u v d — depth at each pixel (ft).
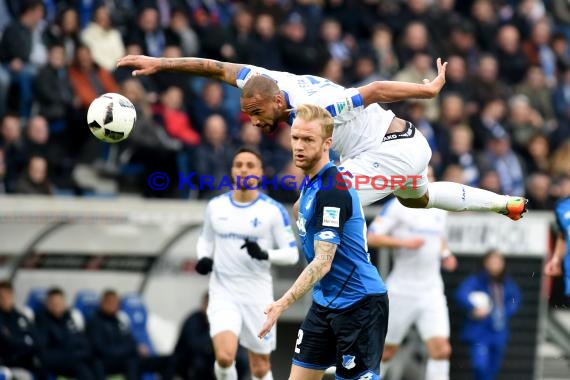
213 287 108.58
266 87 80.59
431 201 89.76
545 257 146.00
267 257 104.94
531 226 146.20
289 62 174.19
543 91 197.36
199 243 110.01
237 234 107.34
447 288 145.59
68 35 157.69
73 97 152.76
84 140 155.12
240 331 107.65
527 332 145.79
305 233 79.82
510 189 173.88
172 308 150.30
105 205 142.31
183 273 150.41
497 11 212.64
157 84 161.48
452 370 145.48
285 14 182.70
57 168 151.12
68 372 138.92
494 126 181.88
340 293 79.87
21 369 136.98
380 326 80.18
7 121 145.38
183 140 154.81
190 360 141.59
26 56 152.97
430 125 170.19
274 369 149.69
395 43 194.18
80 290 147.43
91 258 147.23
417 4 195.72
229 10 184.24
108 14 159.33
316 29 184.34
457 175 153.99
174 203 144.77
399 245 129.18
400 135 86.33
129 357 141.79
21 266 144.87
